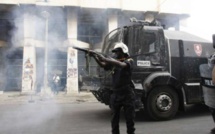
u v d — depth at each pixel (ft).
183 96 23.88
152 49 23.20
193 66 24.71
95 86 25.00
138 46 22.66
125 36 23.24
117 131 15.37
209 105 18.84
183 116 25.17
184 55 24.44
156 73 23.03
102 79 23.66
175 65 23.99
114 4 61.05
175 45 24.23
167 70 23.68
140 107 21.99
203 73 19.53
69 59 59.72
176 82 23.32
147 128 20.33
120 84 14.92
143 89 22.18
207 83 18.84
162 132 19.03
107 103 23.43
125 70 14.84
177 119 23.76
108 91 22.81
